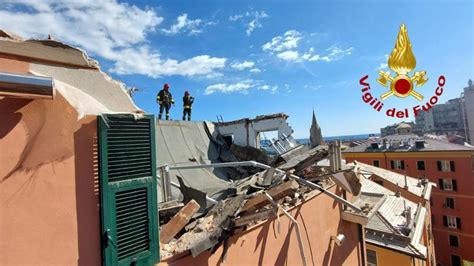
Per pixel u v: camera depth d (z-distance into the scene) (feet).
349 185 24.52
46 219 8.58
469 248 118.42
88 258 9.33
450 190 125.29
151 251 11.07
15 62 9.21
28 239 8.21
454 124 259.60
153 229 11.23
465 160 121.49
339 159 25.82
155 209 11.44
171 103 37.99
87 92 11.37
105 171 9.86
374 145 156.35
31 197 8.37
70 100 9.61
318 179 26.32
